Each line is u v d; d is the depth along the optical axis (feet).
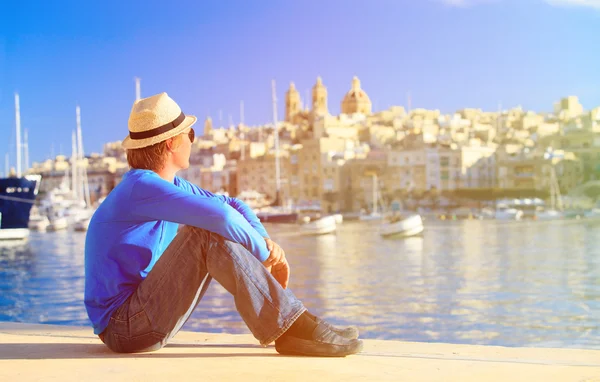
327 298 96.63
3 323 17.58
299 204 507.30
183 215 11.64
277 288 11.93
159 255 12.58
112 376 10.51
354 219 459.73
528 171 480.23
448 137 546.67
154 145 12.54
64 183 431.43
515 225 332.19
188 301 12.27
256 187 540.11
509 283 114.62
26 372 10.87
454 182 472.03
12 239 209.05
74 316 74.54
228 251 11.71
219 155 606.55
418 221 250.16
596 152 494.59
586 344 58.34
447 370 10.81
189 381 10.20
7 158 319.47
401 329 68.85
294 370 10.85
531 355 12.46
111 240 12.24
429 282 117.29
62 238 261.03
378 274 131.03
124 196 12.11
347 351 11.94
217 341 14.12
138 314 12.13
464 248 198.08
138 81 255.70
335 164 492.54
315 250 196.03
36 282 113.50
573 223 341.21
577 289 104.17
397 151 485.56
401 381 10.12
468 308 84.58
